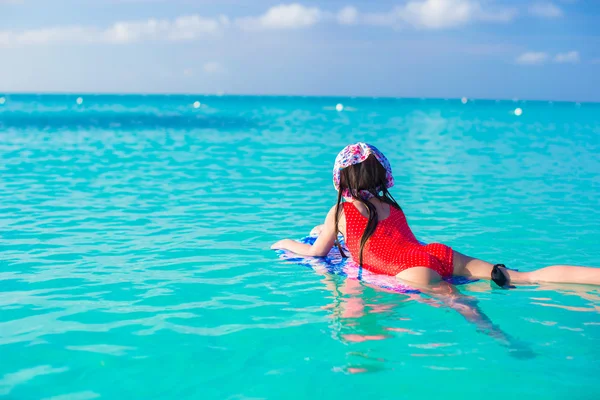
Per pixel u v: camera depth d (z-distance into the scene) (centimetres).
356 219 444
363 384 256
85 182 958
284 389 252
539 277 416
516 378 263
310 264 464
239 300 373
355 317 342
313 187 935
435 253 418
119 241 545
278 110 5403
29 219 647
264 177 1054
